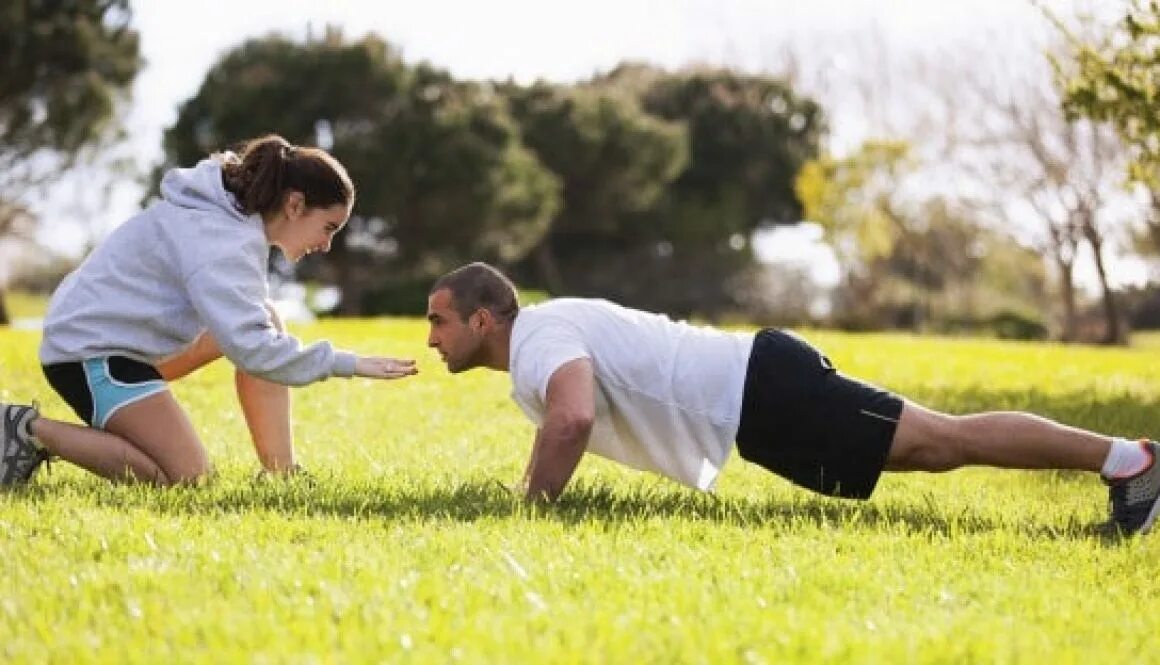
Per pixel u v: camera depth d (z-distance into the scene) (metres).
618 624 5.77
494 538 7.47
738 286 97.75
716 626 5.82
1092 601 6.88
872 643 5.66
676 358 8.92
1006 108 79.38
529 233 83.00
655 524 8.20
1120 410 19.05
